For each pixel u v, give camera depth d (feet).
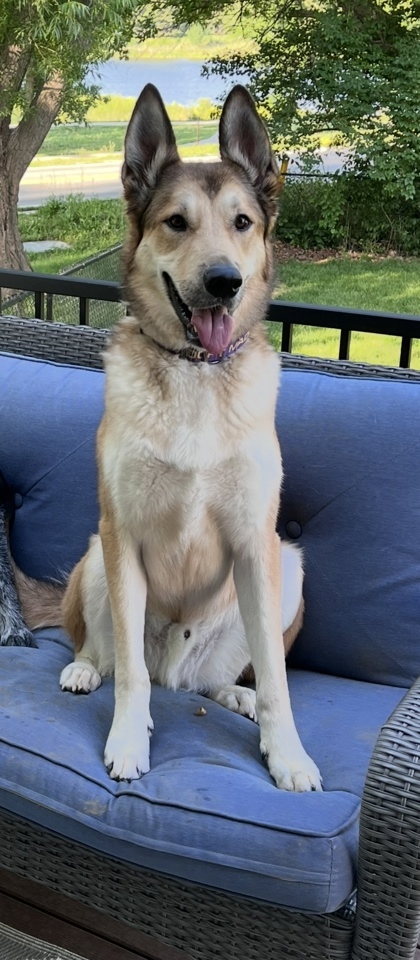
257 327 4.98
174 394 4.66
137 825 3.92
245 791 4.00
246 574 4.80
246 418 4.67
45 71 15.26
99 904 4.31
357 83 16.53
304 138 16.85
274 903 3.76
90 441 5.80
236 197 4.83
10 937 4.90
